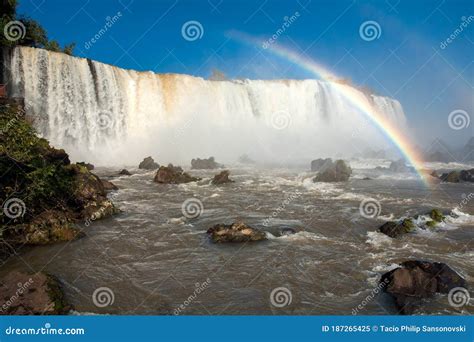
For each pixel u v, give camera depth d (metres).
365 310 9.59
